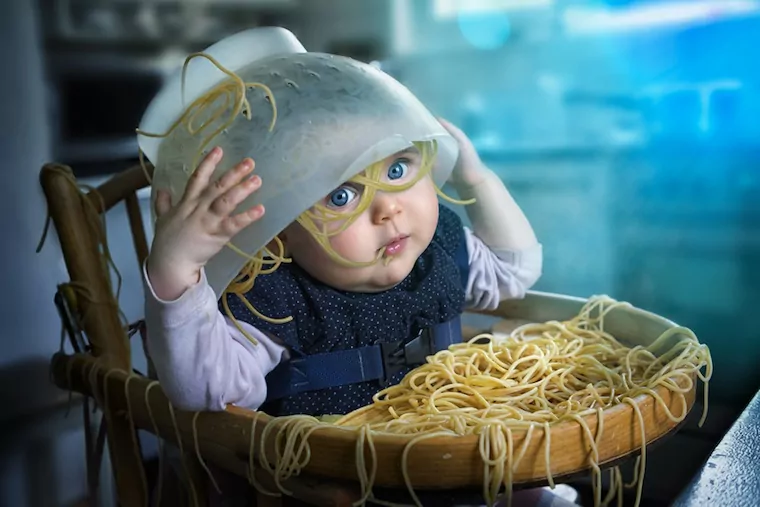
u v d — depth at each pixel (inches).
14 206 42.7
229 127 26.0
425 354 30.6
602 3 47.8
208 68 29.3
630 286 47.8
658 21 45.8
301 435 22.0
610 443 22.0
